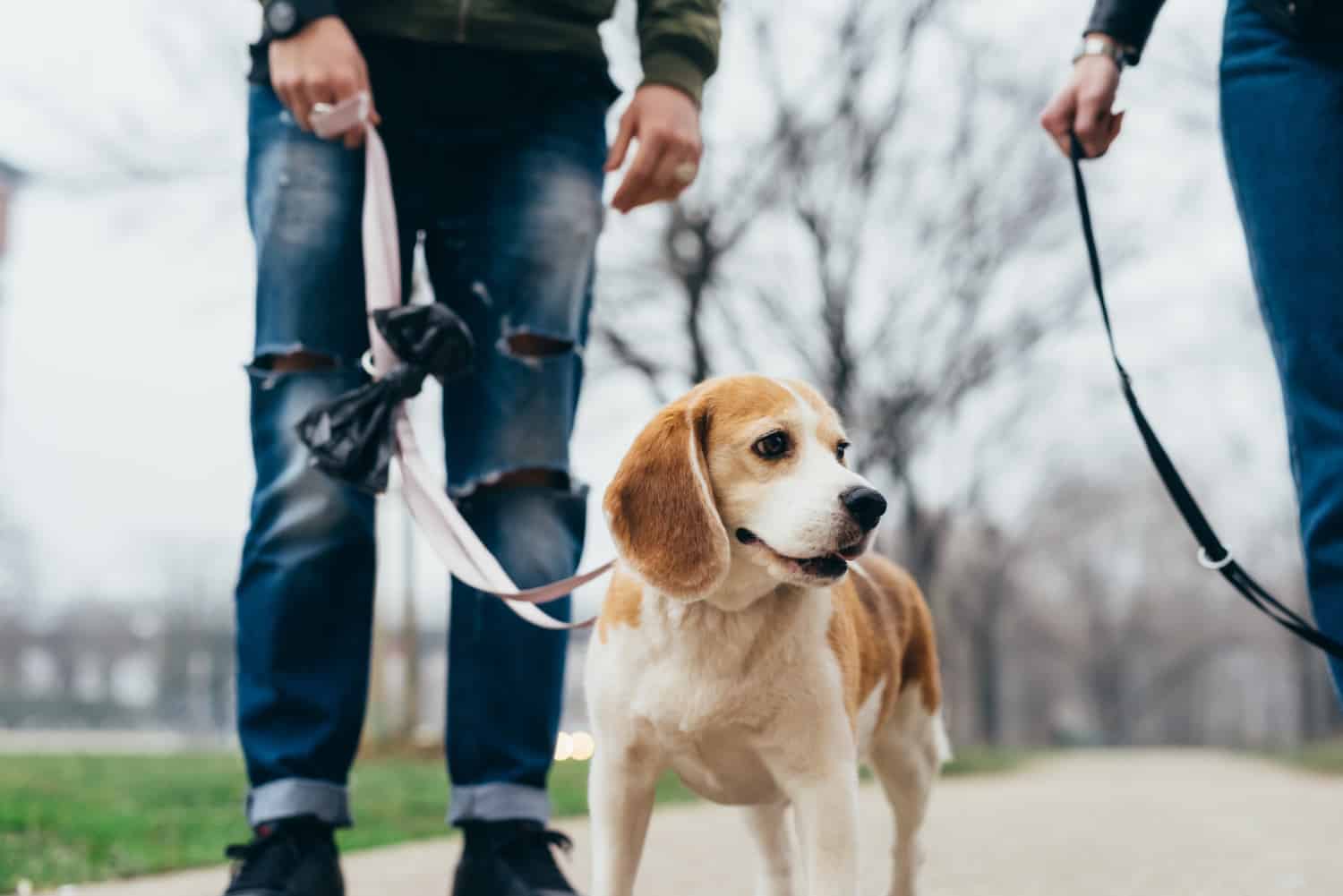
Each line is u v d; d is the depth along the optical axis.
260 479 2.85
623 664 2.52
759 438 2.55
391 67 3.00
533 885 2.78
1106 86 2.67
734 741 2.51
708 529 2.49
